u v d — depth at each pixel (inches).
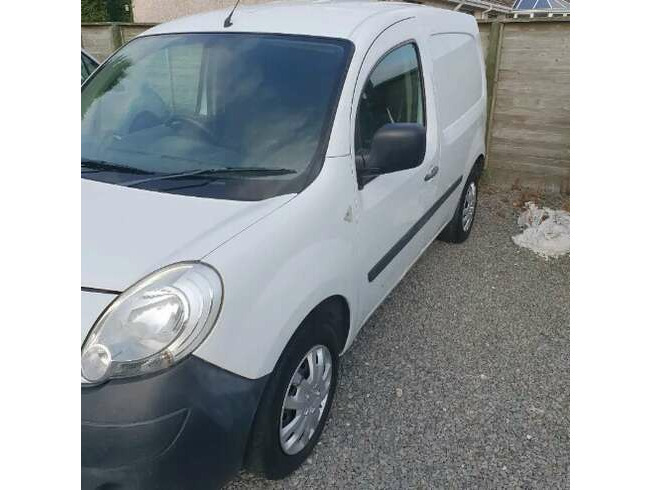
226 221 76.4
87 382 63.2
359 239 96.8
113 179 88.2
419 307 146.4
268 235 75.6
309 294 80.7
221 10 125.1
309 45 103.1
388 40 111.4
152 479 64.3
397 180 112.0
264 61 102.4
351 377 115.0
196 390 65.7
